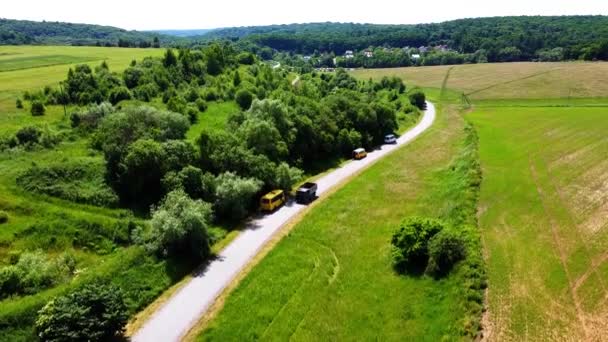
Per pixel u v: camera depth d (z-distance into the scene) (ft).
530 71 563.48
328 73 507.30
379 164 235.81
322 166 236.02
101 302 101.81
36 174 154.10
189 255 136.26
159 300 118.01
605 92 404.36
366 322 105.81
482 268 115.96
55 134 187.73
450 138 284.00
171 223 133.28
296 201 184.03
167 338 103.14
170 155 169.58
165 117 199.82
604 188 165.89
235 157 179.83
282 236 153.28
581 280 109.70
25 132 178.29
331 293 118.32
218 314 111.55
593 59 636.89
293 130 227.20
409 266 126.31
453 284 113.70
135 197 161.58
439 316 104.27
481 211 154.10
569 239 129.80
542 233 134.72
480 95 448.24
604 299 101.91
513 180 182.19
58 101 235.61
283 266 132.46
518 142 246.06
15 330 97.55
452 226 143.74
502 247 127.95
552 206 153.58
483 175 190.60
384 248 140.36
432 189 191.21
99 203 154.20
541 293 106.11
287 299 117.19
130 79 277.85
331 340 100.78
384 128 297.94
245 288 122.01
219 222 162.30
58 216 140.77
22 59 352.08
